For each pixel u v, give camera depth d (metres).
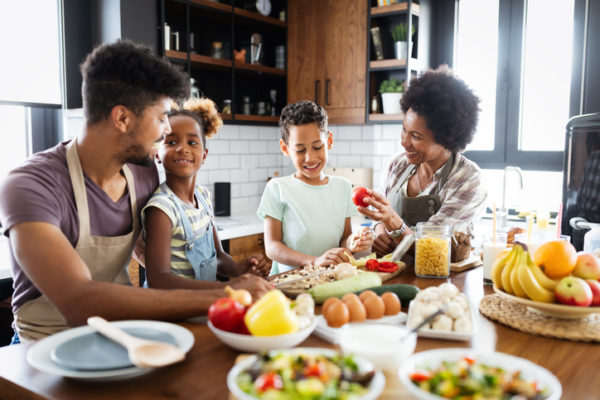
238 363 0.78
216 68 3.46
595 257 1.20
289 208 2.06
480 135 3.58
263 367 0.74
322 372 0.72
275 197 2.08
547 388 0.74
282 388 0.68
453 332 1.05
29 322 1.33
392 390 0.81
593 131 1.97
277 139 4.30
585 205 2.03
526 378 0.78
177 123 1.58
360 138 3.93
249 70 3.55
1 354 1.00
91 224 1.38
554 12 3.23
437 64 3.66
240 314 0.97
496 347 1.02
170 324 1.04
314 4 3.64
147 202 1.55
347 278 1.33
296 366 0.75
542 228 1.95
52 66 2.87
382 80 3.54
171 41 3.14
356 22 3.47
